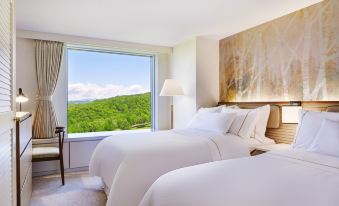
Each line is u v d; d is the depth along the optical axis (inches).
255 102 137.2
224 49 164.9
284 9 115.0
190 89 166.6
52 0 103.9
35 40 148.8
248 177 54.2
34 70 150.3
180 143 100.5
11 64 56.0
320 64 107.0
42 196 114.0
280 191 46.7
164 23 134.1
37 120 147.8
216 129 122.2
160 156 90.0
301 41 115.0
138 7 111.7
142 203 61.6
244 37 147.8
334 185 48.8
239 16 124.0
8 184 52.2
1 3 45.3
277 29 126.6
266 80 133.2
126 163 84.8
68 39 154.8
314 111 97.3
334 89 101.7
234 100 155.9
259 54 137.5
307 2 107.3
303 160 70.7
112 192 81.3
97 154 116.2
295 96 117.7
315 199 43.5
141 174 84.4
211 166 64.7
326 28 104.7
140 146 94.6
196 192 50.3
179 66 179.5
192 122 143.9
